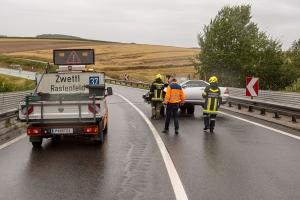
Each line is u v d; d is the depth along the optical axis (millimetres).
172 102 12852
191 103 18875
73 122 10414
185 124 15273
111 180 7211
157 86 16922
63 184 6973
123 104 25094
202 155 9328
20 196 6281
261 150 9875
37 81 13523
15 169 8133
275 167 8117
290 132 12797
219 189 6582
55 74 12844
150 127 14391
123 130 13633
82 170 7992
